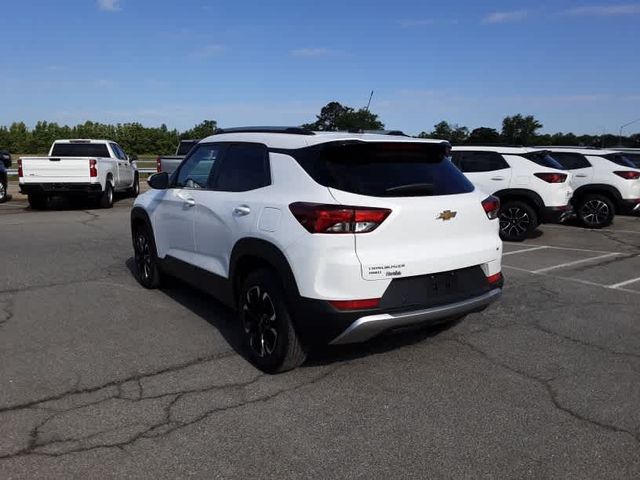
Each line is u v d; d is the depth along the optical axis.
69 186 14.52
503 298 6.52
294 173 4.07
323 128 5.34
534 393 3.98
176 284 6.85
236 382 4.12
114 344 4.85
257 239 4.18
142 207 6.40
